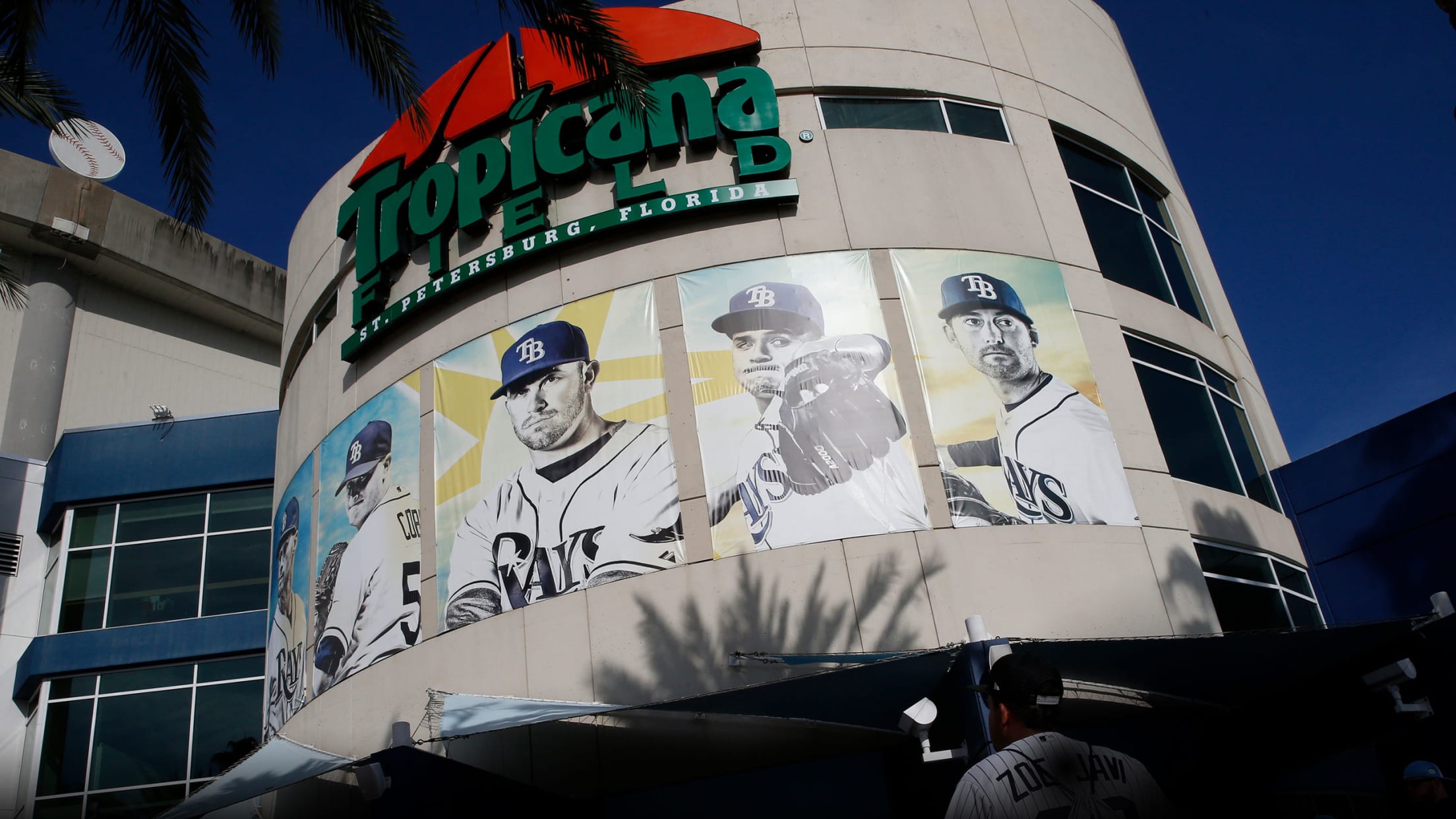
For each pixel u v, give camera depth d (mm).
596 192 19047
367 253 20844
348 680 18000
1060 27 22219
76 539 28266
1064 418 17125
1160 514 16844
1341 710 12914
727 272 17797
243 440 29328
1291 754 13594
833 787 14781
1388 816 12211
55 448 29859
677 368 17250
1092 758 3125
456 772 13117
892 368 17000
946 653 11438
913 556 15617
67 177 37000
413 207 20328
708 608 15594
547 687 15773
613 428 17156
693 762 15086
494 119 20188
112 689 26234
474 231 19641
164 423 29500
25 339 36438
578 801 14891
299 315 23906
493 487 17547
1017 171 19531
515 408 17922
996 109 20375
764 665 15008
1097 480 16719
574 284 18375
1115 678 13242
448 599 17188
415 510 18297
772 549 15789
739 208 18234
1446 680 11789
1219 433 19203
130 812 24922
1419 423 18656
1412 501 18391
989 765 3121
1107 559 16062
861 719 13797
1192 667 12648
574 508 16828
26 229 36438
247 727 26000
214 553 28234
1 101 13023
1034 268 18453
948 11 21000
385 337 20141
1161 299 20281
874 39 20188
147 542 28328
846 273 17703
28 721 26453
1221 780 14289
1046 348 17688
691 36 19641
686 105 18906
